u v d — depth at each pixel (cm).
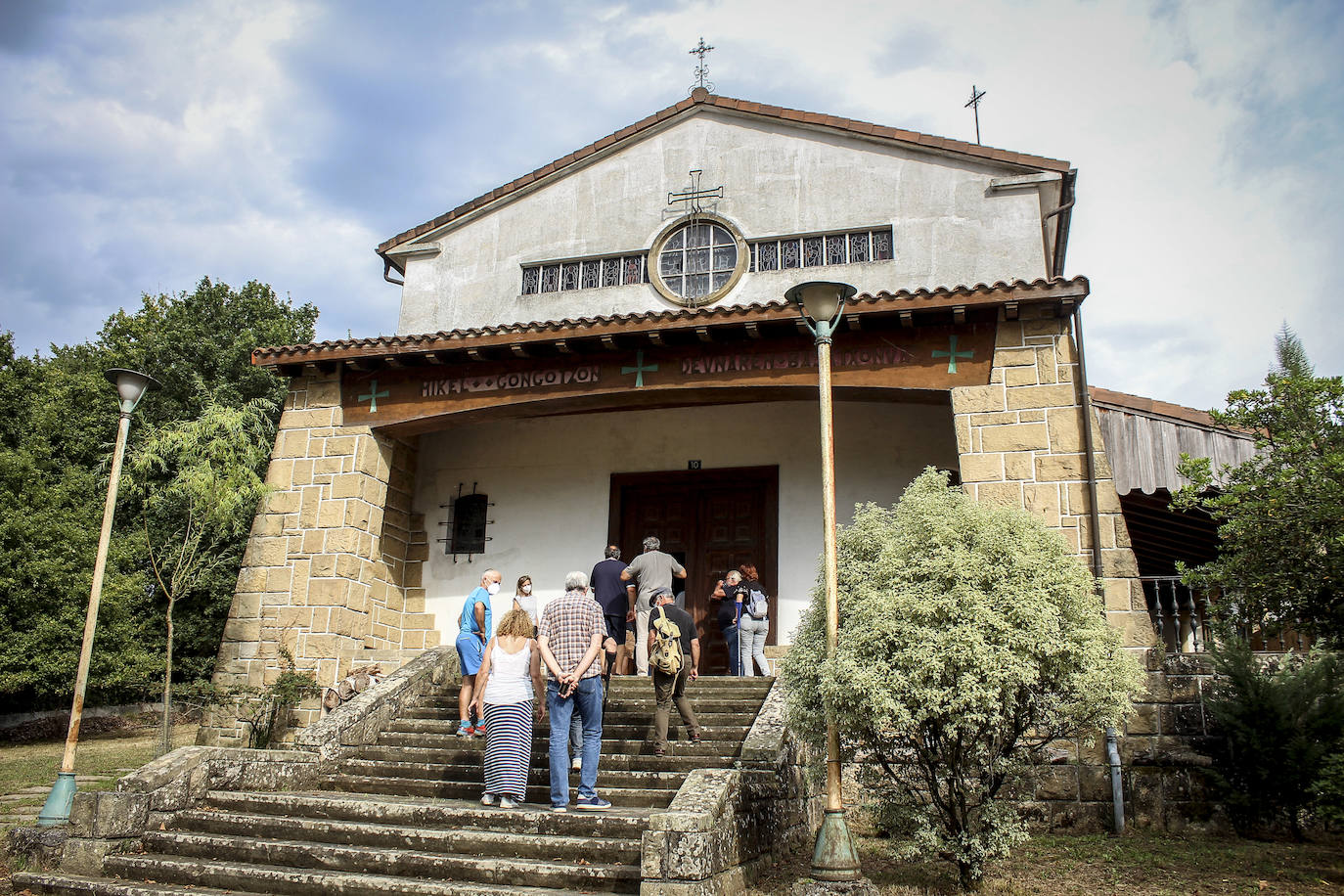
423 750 935
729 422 1440
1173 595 1023
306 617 1275
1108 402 1106
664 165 1552
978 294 1076
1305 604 736
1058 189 1427
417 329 1603
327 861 712
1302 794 825
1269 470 753
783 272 1450
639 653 1138
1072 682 658
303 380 1377
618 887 639
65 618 1925
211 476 1310
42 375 2534
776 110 1502
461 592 1473
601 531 1449
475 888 642
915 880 707
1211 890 665
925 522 719
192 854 764
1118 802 882
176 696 1719
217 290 2862
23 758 1512
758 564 1391
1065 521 1034
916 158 1438
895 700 652
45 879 741
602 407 1285
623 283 1532
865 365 1138
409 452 1531
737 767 766
